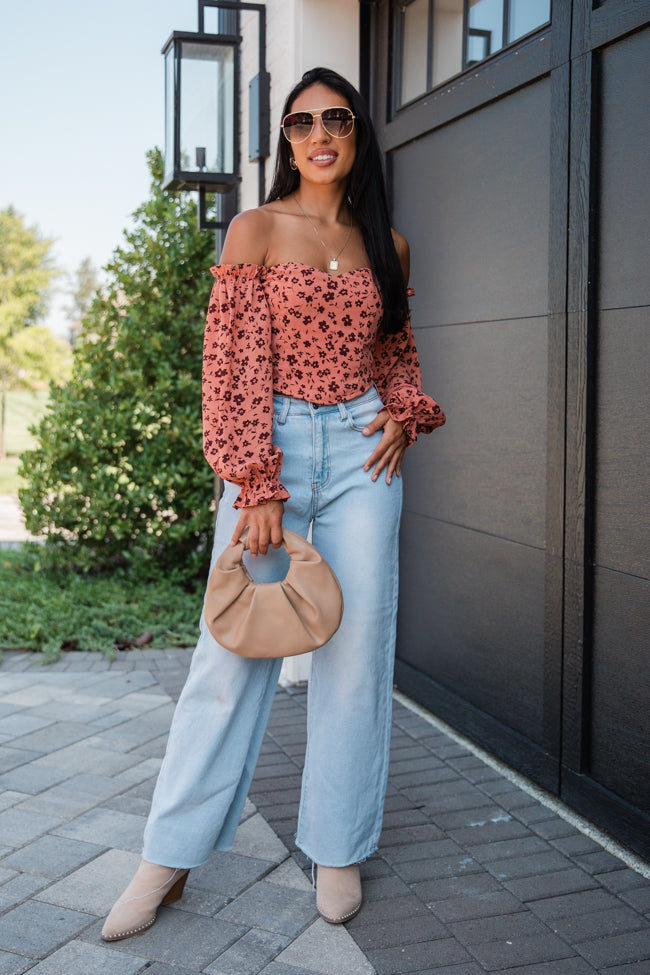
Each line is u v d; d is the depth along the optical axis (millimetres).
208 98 3986
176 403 5531
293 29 3531
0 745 3105
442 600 3414
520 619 2914
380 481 2113
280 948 1996
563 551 2643
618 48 2365
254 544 1964
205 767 2037
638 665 2385
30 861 2338
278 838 2482
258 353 1974
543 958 1978
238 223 2002
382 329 2252
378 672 2160
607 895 2232
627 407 2387
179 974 1897
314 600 1933
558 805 2711
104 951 1973
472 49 3039
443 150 3266
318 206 2117
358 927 2086
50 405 5609
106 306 5648
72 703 3549
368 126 2104
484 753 3104
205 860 2098
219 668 2033
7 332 20750
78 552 5480
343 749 2137
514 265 2877
